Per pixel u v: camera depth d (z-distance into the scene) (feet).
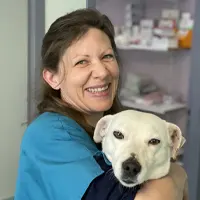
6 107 7.79
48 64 4.40
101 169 3.47
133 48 9.76
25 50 7.79
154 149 3.87
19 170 4.01
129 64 10.36
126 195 3.33
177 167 4.25
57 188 3.50
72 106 4.36
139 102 9.66
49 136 3.79
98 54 4.18
